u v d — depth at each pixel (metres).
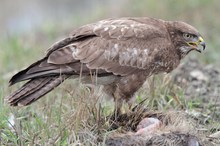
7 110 14.19
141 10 27.45
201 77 17.73
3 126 13.57
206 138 13.32
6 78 18.75
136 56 13.74
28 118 14.15
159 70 14.30
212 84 17.39
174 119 13.61
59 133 12.66
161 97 15.30
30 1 35.47
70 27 27.48
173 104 15.31
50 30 26.97
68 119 13.01
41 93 13.06
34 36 26.23
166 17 26.23
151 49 13.88
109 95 14.23
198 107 15.55
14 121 13.42
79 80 13.55
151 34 13.96
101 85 14.00
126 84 13.85
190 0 27.14
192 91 16.52
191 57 19.98
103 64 13.51
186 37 14.45
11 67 20.28
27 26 31.98
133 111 14.05
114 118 13.88
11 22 33.66
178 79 17.28
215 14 26.09
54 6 35.78
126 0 29.52
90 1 36.19
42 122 13.40
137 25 13.96
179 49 14.59
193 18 25.72
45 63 13.11
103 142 12.48
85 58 13.34
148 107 14.66
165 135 12.74
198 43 14.39
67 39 13.42
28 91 13.02
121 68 13.67
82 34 13.48
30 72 12.98
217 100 15.94
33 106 14.91
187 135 12.79
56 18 31.03
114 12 28.19
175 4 27.05
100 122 13.28
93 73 13.48
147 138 12.70
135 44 13.75
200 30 24.41
